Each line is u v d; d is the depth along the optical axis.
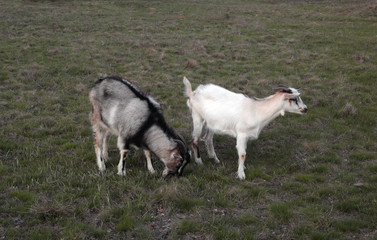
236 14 12.57
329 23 10.89
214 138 4.60
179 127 4.74
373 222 3.40
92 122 4.05
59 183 3.73
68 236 3.22
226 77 6.19
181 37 8.90
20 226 3.31
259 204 3.61
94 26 9.78
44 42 7.82
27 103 5.07
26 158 4.05
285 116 5.04
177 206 3.54
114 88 3.91
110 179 3.81
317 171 4.02
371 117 4.92
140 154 4.18
